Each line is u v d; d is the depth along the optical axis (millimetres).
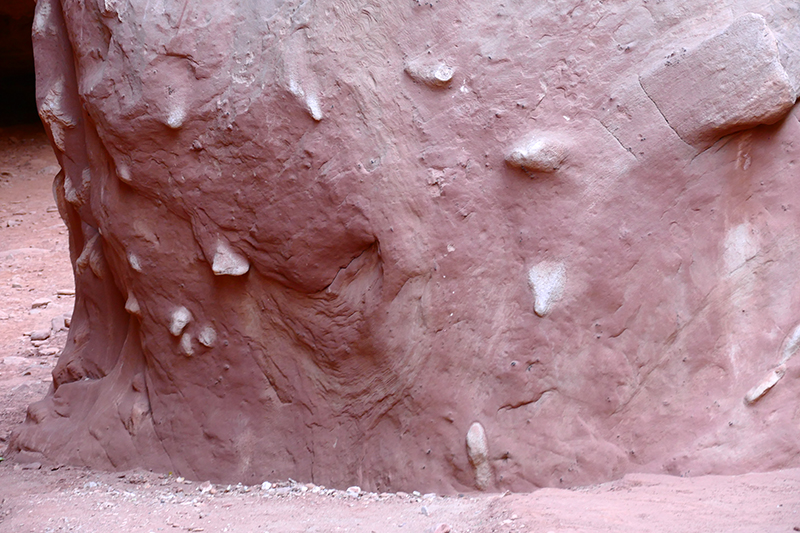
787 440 3547
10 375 7918
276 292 4312
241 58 4145
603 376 3836
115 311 5297
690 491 3371
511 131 3936
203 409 4602
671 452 3715
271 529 3486
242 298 4406
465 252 3955
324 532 3383
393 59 4012
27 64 18750
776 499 3121
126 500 4148
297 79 4000
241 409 4508
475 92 3961
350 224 4012
